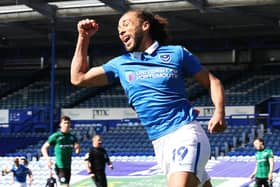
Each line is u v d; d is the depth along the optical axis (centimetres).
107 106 3400
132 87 417
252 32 3256
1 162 2702
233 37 3425
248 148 2589
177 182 390
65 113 3281
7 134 3212
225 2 2262
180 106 411
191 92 3381
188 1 2245
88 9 2458
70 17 2556
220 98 405
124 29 424
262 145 1745
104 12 2436
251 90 3294
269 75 3409
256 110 2980
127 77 418
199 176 401
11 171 1880
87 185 2247
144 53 418
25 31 3130
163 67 411
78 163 2505
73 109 3281
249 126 2862
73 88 3681
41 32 3142
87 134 3028
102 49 3716
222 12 2533
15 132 3272
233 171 2264
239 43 3466
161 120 409
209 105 3172
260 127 2823
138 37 421
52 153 2650
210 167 2322
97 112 3256
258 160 1745
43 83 3809
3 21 2608
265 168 1733
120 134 3019
